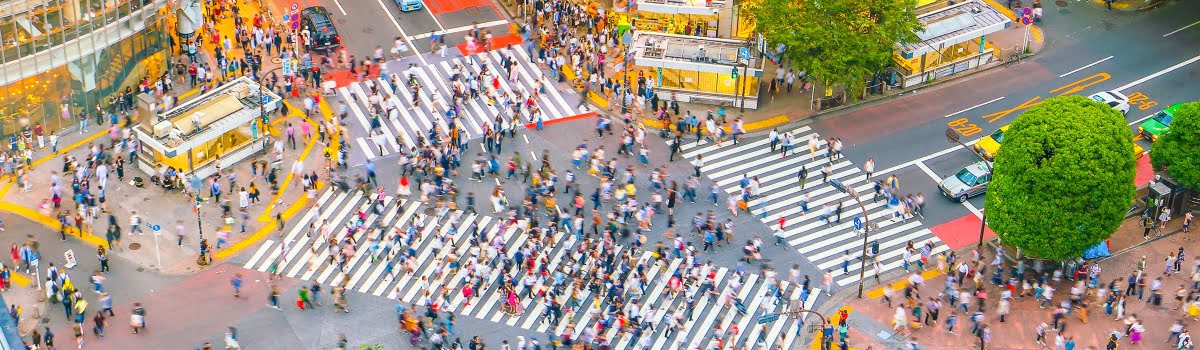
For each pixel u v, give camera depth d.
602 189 93.81
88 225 90.88
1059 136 82.12
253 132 98.00
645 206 91.69
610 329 84.00
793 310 84.19
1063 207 82.56
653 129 102.06
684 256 89.19
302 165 95.50
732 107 104.25
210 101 97.56
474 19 114.62
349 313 85.31
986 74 107.50
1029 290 86.50
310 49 109.12
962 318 85.25
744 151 99.81
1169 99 103.94
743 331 84.25
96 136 99.38
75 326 82.62
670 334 83.81
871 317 85.44
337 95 105.06
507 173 97.06
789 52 101.12
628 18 113.50
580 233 90.25
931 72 106.19
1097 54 109.44
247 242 90.44
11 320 78.75
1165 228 92.12
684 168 98.00
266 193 94.62
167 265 88.38
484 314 85.44
